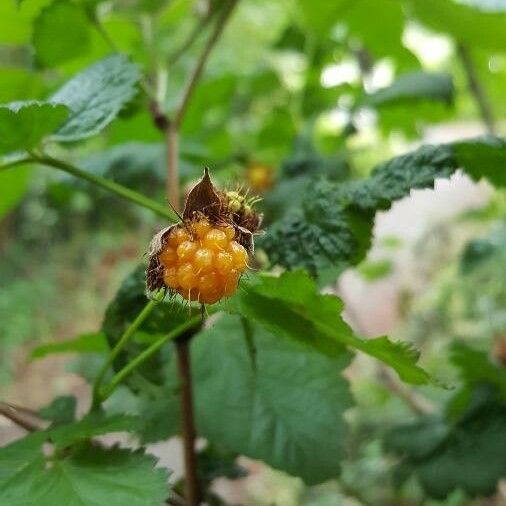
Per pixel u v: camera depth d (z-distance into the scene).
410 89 0.15
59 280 0.48
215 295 0.08
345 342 0.09
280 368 0.13
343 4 0.18
